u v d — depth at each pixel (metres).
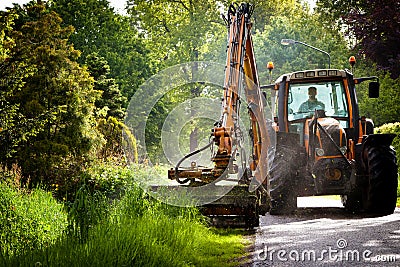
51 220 11.30
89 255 8.48
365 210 16.92
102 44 56.97
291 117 18.14
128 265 8.55
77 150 23.67
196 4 63.06
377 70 35.69
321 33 53.53
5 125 19.00
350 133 17.78
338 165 15.80
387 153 16.42
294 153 16.53
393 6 34.22
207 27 62.22
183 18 63.28
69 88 24.38
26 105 23.06
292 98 18.20
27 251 8.94
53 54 24.75
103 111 28.02
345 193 16.17
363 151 16.67
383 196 16.23
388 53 34.69
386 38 34.78
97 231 9.80
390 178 16.23
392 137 16.50
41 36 25.88
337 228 13.53
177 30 62.31
